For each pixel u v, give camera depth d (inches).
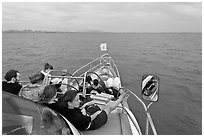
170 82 512.4
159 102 353.7
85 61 787.4
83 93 164.6
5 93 80.3
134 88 446.0
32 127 73.8
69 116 111.2
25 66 693.3
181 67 744.3
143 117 284.2
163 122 279.4
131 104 329.1
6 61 793.6
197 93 418.0
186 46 1879.9
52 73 195.9
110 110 136.6
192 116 302.0
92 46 1589.6
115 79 233.5
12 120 70.1
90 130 125.0
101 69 324.2
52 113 92.0
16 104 77.8
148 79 103.5
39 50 1245.1
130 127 134.0
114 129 131.6
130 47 1606.8
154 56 1053.8
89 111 135.0
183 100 372.8
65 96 110.8
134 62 832.3
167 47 1721.2
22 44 1846.7
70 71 585.6
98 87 182.9
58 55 978.7
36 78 153.2
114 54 1075.9
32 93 130.0
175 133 252.2
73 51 1176.8
